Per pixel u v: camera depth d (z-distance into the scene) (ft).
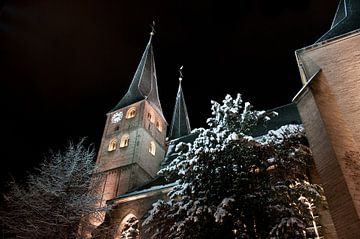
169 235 44.52
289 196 42.80
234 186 43.37
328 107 42.60
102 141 121.80
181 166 48.44
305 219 42.96
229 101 52.29
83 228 71.31
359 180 35.63
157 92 145.79
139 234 77.87
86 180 72.95
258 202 41.96
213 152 45.73
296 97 46.11
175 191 48.93
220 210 39.52
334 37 49.65
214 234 41.52
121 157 110.93
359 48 46.91
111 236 80.38
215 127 51.60
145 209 84.79
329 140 38.75
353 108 42.14
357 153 38.42
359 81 43.93
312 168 52.65
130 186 99.40
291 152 45.01
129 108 127.34
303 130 46.29
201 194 44.70
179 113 153.69
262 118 50.85
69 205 66.74
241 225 41.39
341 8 66.08
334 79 45.60
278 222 39.73
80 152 75.87
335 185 36.01
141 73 142.92
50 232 63.98
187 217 42.45
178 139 128.36
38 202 66.33
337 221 34.12
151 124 123.95
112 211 87.71
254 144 44.80
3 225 66.33
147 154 114.11
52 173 71.36
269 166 45.60
